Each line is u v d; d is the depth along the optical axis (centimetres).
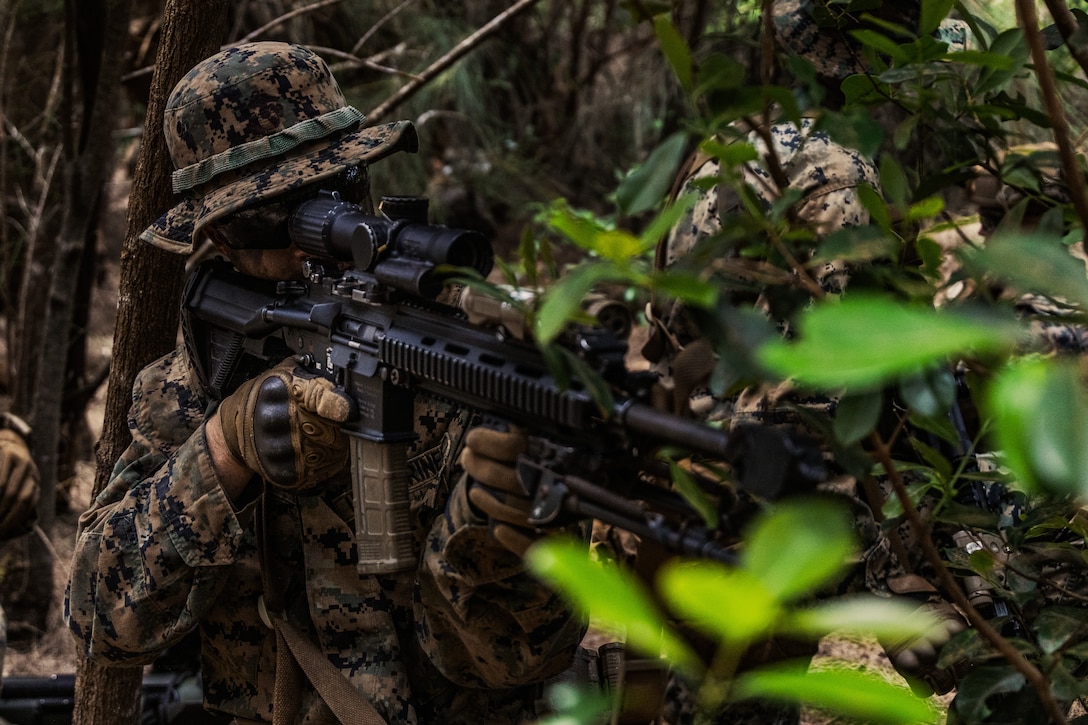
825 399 166
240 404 164
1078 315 112
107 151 348
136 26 499
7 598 378
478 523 137
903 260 119
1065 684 110
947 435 108
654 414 108
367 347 151
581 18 683
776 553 45
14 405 408
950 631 174
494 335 131
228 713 189
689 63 90
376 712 167
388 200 147
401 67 636
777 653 157
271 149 170
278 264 172
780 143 184
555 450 120
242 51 178
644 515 109
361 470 155
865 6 137
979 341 40
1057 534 146
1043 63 90
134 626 174
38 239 403
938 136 128
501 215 698
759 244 105
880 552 181
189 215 179
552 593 150
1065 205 116
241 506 170
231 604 184
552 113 715
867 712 52
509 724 179
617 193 86
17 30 459
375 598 174
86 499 471
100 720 224
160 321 215
